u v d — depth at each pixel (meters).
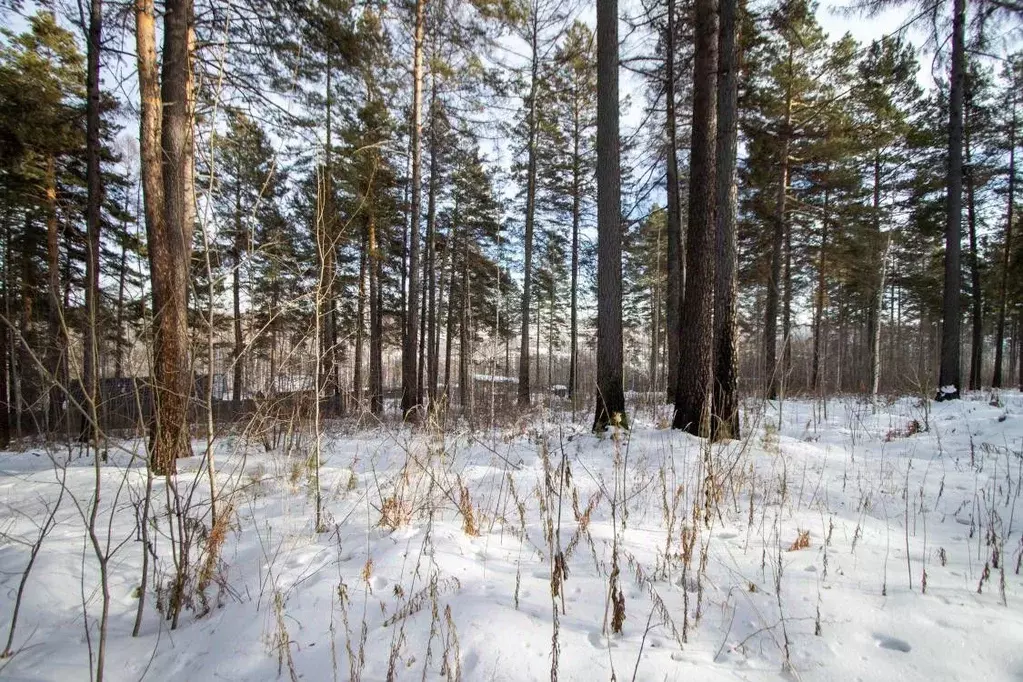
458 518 3.21
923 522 3.13
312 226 9.29
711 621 2.03
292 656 1.88
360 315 16.39
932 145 13.95
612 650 1.82
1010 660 1.76
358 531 3.07
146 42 4.88
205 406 2.58
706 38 6.24
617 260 6.66
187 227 4.81
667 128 9.63
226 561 2.78
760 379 9.16
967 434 5.85
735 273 5.84
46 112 8.89
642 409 9.23
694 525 2.53
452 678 1.68
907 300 24.75
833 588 2.23
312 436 5.54
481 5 10.78
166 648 2.08
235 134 5.88
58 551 2.74
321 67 7.32
